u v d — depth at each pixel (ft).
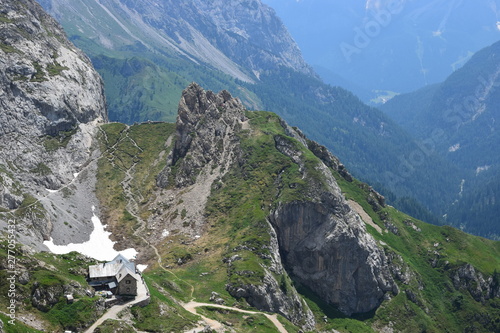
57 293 415.64
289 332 561.02
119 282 460.14
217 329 488.85
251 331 526.98
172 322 456.45
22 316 387.34
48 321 394.52
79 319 404.16
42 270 435.12
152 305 465.06
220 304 573.33
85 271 477.36
